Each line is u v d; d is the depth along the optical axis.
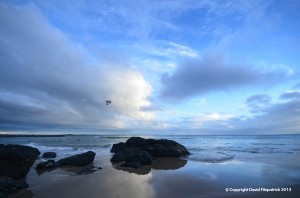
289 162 21.55
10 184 12.23
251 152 32.44
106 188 12.45
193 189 12.05
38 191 12.04
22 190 12.27
